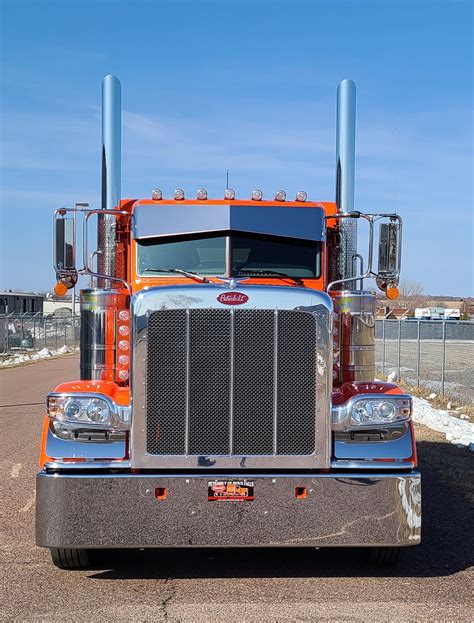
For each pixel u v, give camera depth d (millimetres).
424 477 9242
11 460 10328
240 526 5109
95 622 4645
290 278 6680
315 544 5141
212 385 5188
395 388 5605
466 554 6180
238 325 5203
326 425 5230
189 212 6625
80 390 5379
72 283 6293
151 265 6645
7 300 56594
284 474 5164
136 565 5848
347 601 5031
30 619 4699
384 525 5172
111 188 7004
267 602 5004
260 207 6676
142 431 5156
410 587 5336
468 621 4684
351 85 7297
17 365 32969
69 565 5645
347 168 7242
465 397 18406
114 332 5875
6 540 6555
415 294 82562
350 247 7121
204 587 5324
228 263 6633
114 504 5090
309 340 5238
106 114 7102
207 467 5168
